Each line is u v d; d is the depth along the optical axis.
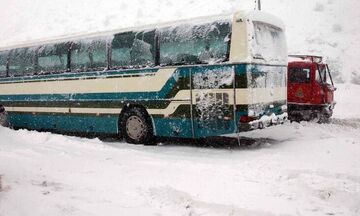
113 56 12.05
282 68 11.49
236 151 10.06
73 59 13.12
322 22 30.20
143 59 11.36
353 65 26.09
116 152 9.85
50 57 13.84
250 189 6.46
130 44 11.64
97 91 12.45
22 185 6.68
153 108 11.15
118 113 11.95
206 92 10.12
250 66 9.64
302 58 15.15
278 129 13.07
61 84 13.48
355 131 12.88
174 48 10.74
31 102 14.57
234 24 9.80
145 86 11.29
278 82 11.21
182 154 9.78
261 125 10.02
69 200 5.98
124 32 11.83
